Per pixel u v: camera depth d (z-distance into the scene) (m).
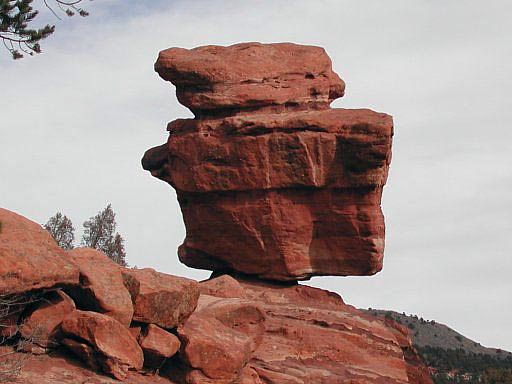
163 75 37.97
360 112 36.91
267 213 36.84
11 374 20.66
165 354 24.38
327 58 39.94
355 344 33.25
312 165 36.12
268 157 36.44
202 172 37.12
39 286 22.33
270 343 31.66
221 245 37.88
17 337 22.98
